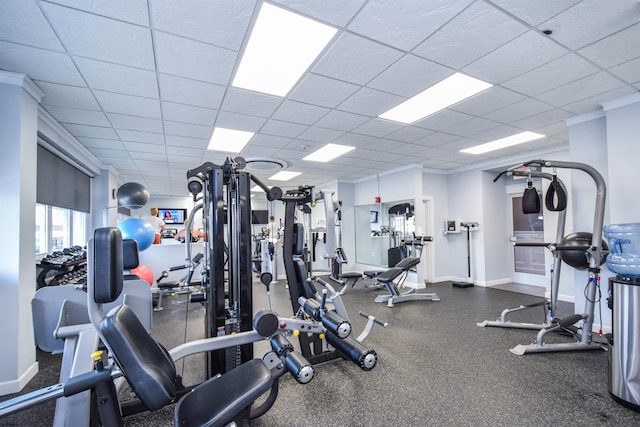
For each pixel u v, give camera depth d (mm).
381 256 7227
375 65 2461
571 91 2980
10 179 2492
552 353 2963
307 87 2811
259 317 1928
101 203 5629
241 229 2342
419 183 6258
